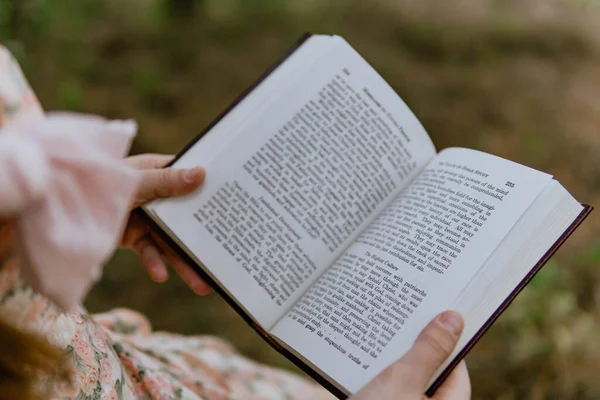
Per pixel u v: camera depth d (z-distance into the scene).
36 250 0.43
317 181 0.78
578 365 1.31
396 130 0.81
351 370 0.64
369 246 0.73
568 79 2.12
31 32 2.07
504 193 0.68
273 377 1.00
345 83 0.81
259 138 0.77
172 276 1.68
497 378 1.31
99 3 2.42
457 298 0.64
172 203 0.75
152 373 0.76
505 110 2.03
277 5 2.49
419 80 2.14
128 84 2.15
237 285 0.74
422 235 0.70
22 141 0.41
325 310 0.70
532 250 0.66
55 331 0.57
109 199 0.44
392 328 0.65
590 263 1.53
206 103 2.12
